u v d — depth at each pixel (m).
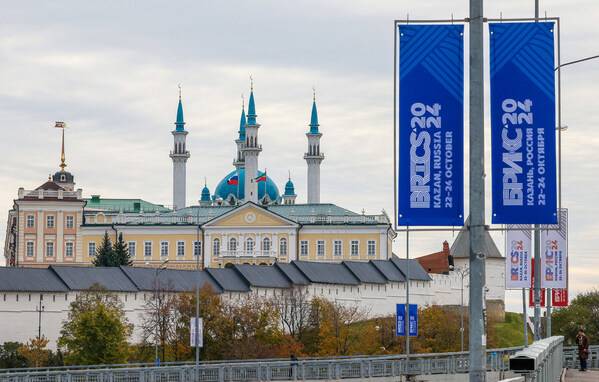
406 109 77.75
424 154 77.75
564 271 151.00
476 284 69.75
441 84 77.44
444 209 77.75
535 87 79.00
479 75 69.31
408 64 77.75
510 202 79.75
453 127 77.44
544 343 105.88
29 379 179.75
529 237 148.88
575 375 151.12
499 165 79.56
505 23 79.25
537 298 149.50
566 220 149.88
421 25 77.69
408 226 77.75
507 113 79.31
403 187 77.88
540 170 79.31
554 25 78.81
